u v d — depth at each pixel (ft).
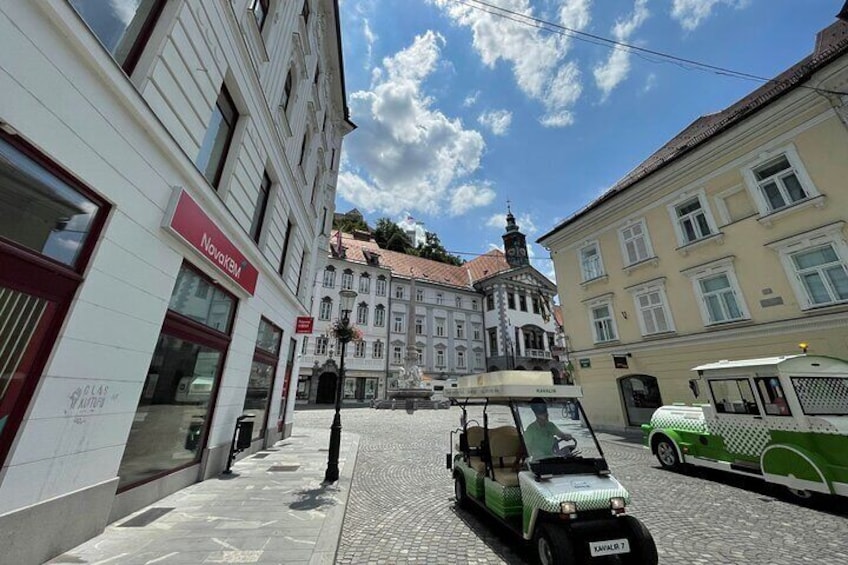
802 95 37.55
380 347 123.65
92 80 11.74
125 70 14.08
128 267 13.92
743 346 40.91
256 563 11.46
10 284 9.66
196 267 19.43
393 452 35.35
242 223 24.61
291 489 20.48
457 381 21.03
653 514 18.56
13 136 9.57
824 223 35.86
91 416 12.37
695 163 47.65
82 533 12.11
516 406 15.96
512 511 14.38
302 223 42.06
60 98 10.61
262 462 27.73
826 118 36.63
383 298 129.59
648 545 11.56
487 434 17.17
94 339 12.35
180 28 16.44
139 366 14.70
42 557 10.50
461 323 146.61
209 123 21.15
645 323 52.16
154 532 13.55
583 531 11.78
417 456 33.60
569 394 16.15
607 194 59.67
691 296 46.88
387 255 151.84
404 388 92.99
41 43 9.99
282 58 30.78
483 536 15.51
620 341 54.85
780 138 39.81
